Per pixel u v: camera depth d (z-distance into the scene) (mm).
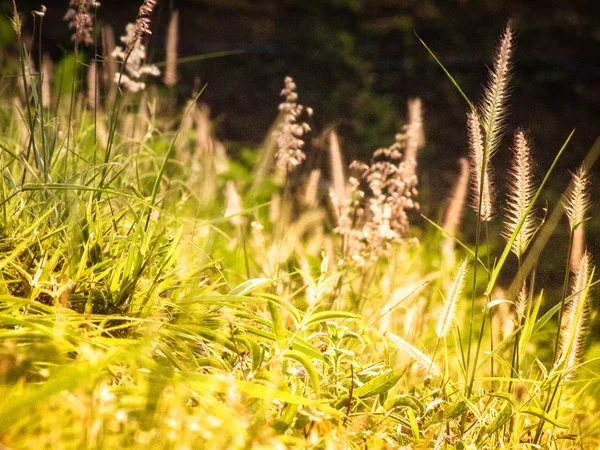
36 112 2789
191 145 5227
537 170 8148
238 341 2426
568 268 2404
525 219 2365
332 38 10477
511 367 2459
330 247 3828
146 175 3564
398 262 4262
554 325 4469
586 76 10336
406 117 9305
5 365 1796
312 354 2393
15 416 1512
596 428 2695
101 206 2941
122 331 2326
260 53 10141
